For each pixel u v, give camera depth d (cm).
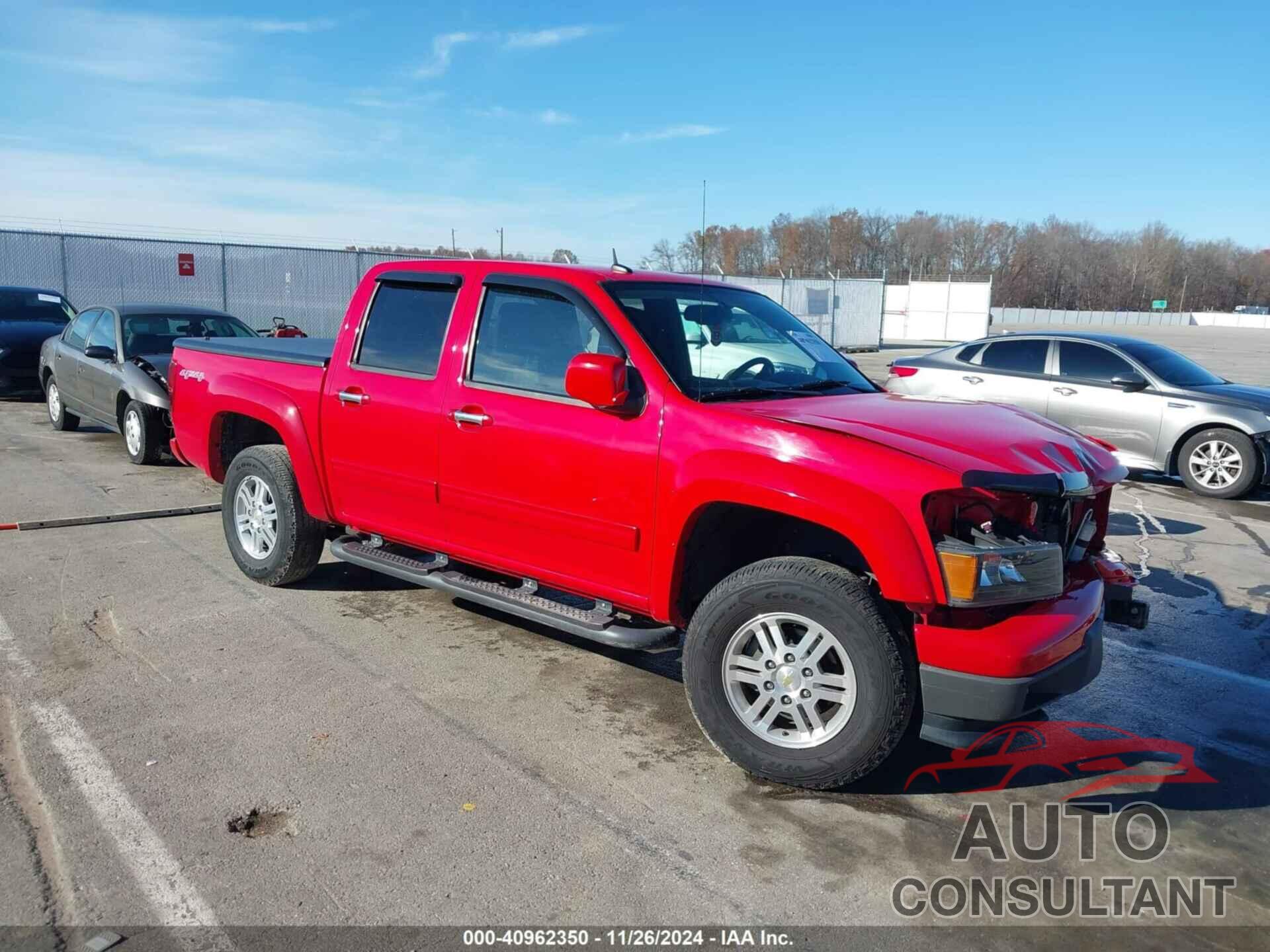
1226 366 2998
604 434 387
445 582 454
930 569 317
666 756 380
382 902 282
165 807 329
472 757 372
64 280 2116
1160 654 518
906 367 1152
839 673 347
